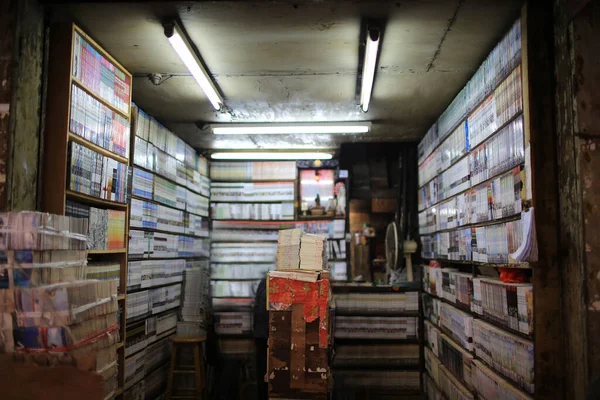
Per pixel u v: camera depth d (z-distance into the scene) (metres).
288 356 4.00
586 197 2.59
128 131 4.06
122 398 3.89
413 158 7.00
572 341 2.66
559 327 2.77
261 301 5.62
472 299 4.03
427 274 5.93
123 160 3.98
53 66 3.10
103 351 2.88
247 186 7.48
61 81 3.09
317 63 3.96
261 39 3.50
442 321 5.13
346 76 4.25
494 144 3.48
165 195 5.53
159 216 5.32
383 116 5.48
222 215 7.46
